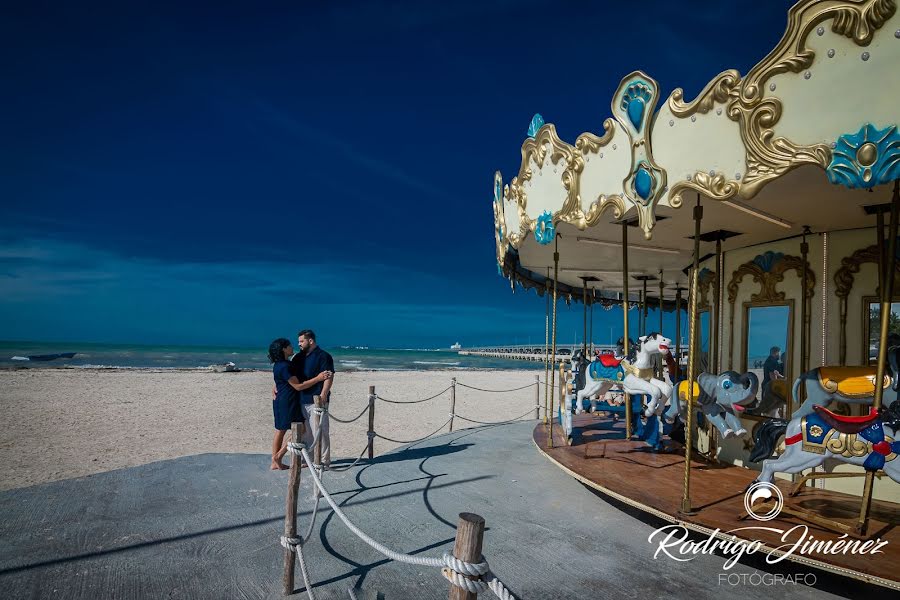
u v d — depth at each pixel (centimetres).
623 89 487
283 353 734
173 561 432
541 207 638
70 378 2489
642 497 506
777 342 650
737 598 382
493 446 902
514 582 402
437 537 490
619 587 396
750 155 384
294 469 392
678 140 438
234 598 374
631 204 486
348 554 451
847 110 337
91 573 407
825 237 602
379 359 7812
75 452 976
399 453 847
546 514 555
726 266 743
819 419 441
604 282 1249
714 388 584
